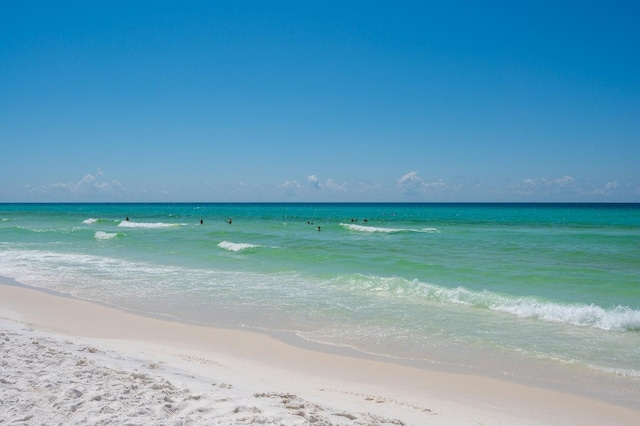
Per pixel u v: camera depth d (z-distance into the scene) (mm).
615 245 29484
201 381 7156
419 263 22078
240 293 16234
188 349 10258
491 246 29828
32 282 18406
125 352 9352
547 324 12305
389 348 10438
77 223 59438
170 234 40000
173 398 5855
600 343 10719
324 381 8391
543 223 58719
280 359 9688
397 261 23000
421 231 43250
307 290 16703
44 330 11406
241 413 5512
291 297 15562
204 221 67250
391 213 109062
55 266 22453
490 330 11766
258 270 21219
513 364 9422
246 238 36125
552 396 7867
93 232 41969
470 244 31109
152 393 5953
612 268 21016
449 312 13531
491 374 8898
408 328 11961
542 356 9867
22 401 5496
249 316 13219
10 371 6531
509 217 80688
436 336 11297
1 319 12297
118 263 23469
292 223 60594
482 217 81750
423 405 7301
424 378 8672
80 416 5160
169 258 25422
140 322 12617
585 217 78125
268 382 7961
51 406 5410
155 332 11672
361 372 8961
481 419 6762
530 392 8031
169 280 18719
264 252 27188
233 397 6238
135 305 14609
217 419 5277
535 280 18359
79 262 23797
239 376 8180
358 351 10250
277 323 12508
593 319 12414
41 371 6625
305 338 11188
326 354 10039
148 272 20703
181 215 94938
